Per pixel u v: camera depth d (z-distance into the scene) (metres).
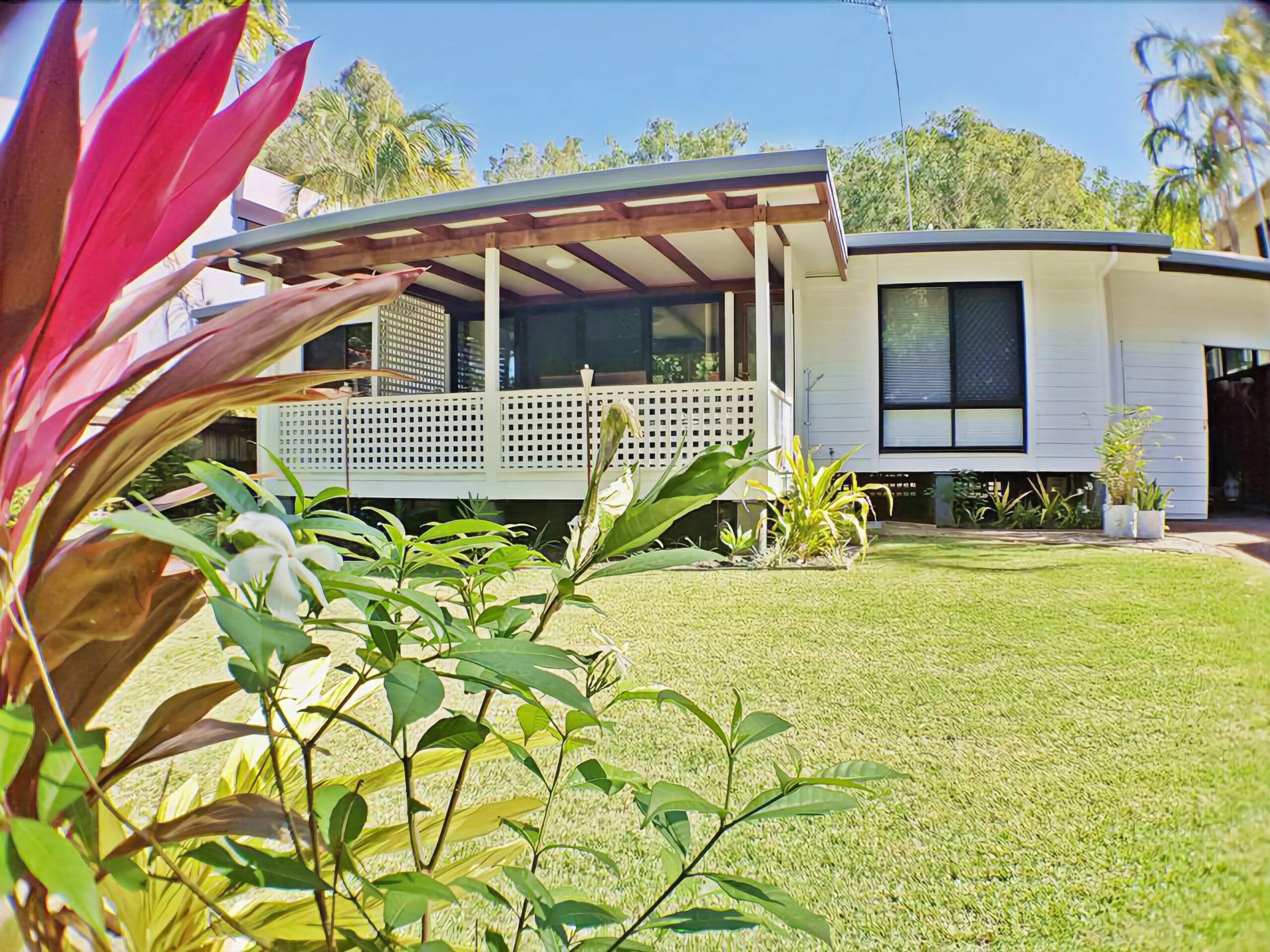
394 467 8.12
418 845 0.63
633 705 2.88
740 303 10.48
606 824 2.00
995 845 1.81
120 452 0.48
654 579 5.66
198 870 0.75
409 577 0.73
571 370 11.10
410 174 19.28
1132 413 8.59
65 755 0.42
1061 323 9.23
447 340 11.13
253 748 0.88
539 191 6.71
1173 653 3.36
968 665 3.34
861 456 9.52
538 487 7.54
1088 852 1.73
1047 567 5.69
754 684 3.12
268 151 14.28
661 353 10.77
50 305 0.46
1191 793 1.82
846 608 4.50
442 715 2.75
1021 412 9.33
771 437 7.04
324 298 0.52
